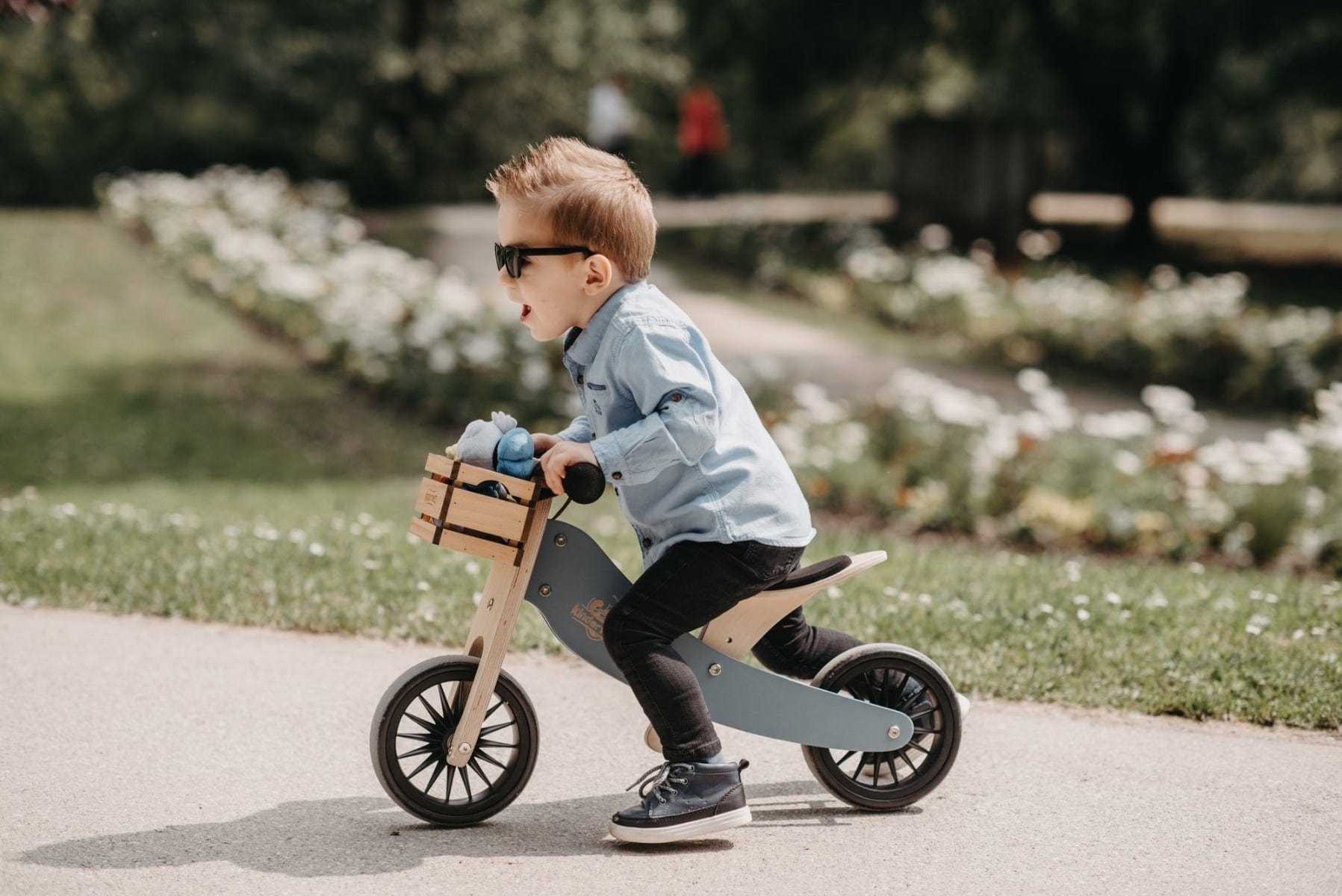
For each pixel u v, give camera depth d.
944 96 45.84
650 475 4.45
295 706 6.12
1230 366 18.05
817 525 11.33
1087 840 4.80
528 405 15.16
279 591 7.63
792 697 4.93
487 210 37.38
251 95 35.66
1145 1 28.03
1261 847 4.75
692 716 4.65
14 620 7.27
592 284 4.54
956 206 27.64
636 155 45.44
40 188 33.56
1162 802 5.16
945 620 7.18
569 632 4.84
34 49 32.25
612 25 40.94
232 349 18.33
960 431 12.27
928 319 21.31
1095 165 48.78
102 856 4.52
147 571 7.96
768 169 50.72
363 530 9.23
